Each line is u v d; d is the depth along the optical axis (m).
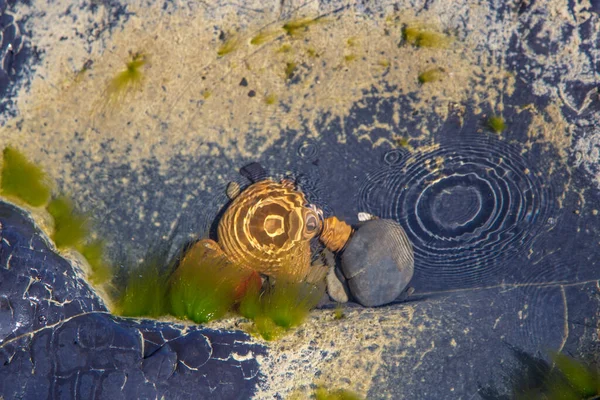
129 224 0.92
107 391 0.84
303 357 0.87
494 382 0.87
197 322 0.88
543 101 0.92
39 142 0.90
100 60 0.90
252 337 0.87
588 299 0.91
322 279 0.91
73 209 0.91
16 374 0.84
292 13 0.92
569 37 0.91
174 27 0.91
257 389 0.85
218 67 0.92
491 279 0.92
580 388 0.88
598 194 0.92
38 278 0.86
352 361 0.87
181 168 0.92
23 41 0.89
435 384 0.87
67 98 0.90
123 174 0.92
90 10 0.90
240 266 0.91
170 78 0.92
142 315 0.88
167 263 0.91
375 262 0.91
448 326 0.89
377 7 0.92
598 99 0.92
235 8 0.91
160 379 0.84
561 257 0.92
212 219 0.92
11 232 0.86
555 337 0.89
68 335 0.85
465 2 0.92
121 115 0.91
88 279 0.89
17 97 0.90
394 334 0.88
